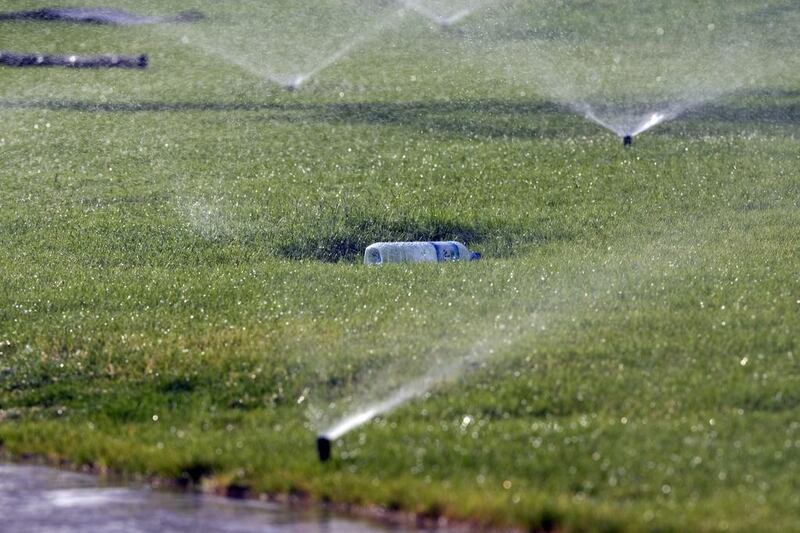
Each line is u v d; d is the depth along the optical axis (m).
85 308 42.56
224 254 51.47
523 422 29.19
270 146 81.38
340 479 26.28
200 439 29.45
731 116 94.38
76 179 70.50
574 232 54.09
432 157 75.69
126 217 59.25
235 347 36.59
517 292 42.28
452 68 124.44
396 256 50.78
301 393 32.75
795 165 70.25
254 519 25.47
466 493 24.95
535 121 91.81
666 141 80.38
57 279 47.19
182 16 156.50
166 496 27.08
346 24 152.88
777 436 27.53
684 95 106.50
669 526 22.73
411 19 154.62
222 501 26.59
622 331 36.56
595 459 26.33
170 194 65.31
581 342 35.53
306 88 110.75
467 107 98.38
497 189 64.69
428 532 24.28
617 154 75.25
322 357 35.06
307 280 45.62
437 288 43.47
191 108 99.62
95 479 28.36
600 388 31.36
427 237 54.75
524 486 25.20
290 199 62.72
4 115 96.12
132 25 149.62
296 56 133.12
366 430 29.00
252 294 43.62
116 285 45.59
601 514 23.33
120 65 124.69
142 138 85.31
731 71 121.75
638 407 29.91
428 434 28.47
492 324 38.06
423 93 106.44
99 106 100.88
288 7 162.75
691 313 38.38
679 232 53.16
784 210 57.50
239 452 28.33
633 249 49.75
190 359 35.66
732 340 35.03
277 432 29.62
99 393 33.94
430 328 37.81
